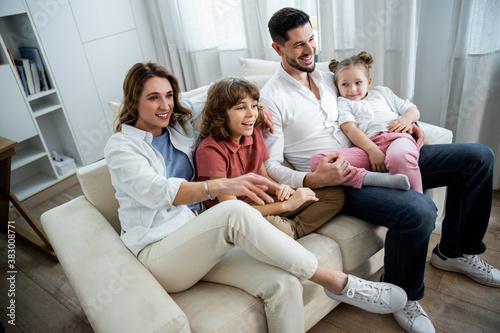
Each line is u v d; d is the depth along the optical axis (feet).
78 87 8.55
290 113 5.07
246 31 8.13
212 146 4.30
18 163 7.97
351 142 5.21
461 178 4.53
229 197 4.32
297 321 3.61
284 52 4.97
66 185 8.76
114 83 9.20
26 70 7.81
